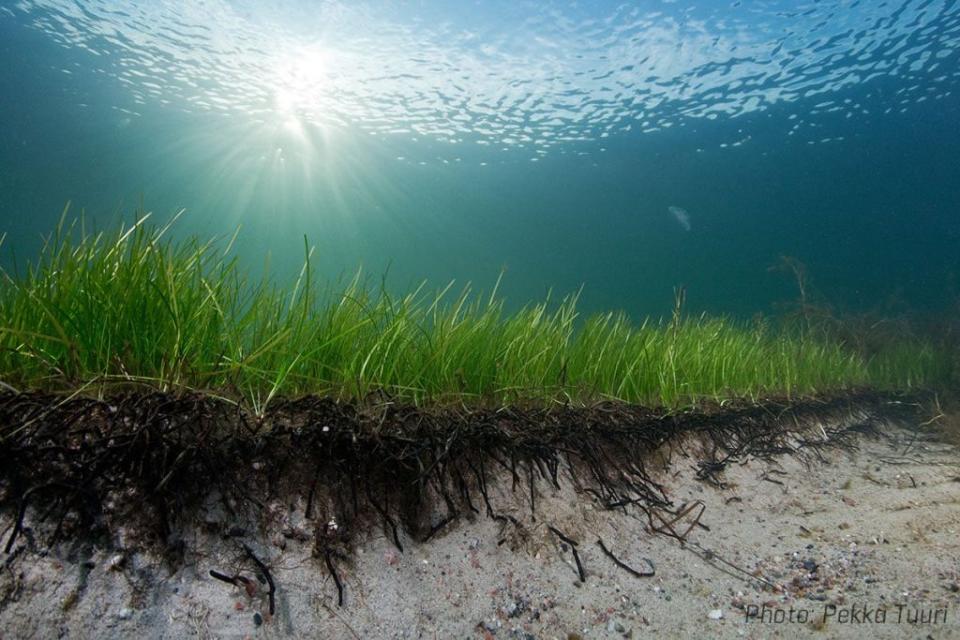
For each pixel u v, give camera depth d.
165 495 1.58
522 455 2.60
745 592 2.26
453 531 2.13
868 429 5.72
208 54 18.20
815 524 3.09
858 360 8.08
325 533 1.80
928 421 6.18
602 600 2.08
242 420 1.82
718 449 3.79
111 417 1.64
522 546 2.22
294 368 2.24
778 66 18.22
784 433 4.51
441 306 3.16
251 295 2.32
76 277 1.95
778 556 2.63
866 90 20.31
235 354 2.06
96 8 16.22
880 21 15.77
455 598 1.88
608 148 26.19
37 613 1.28
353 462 1.98
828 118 22.91
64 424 1.56
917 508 3.34
